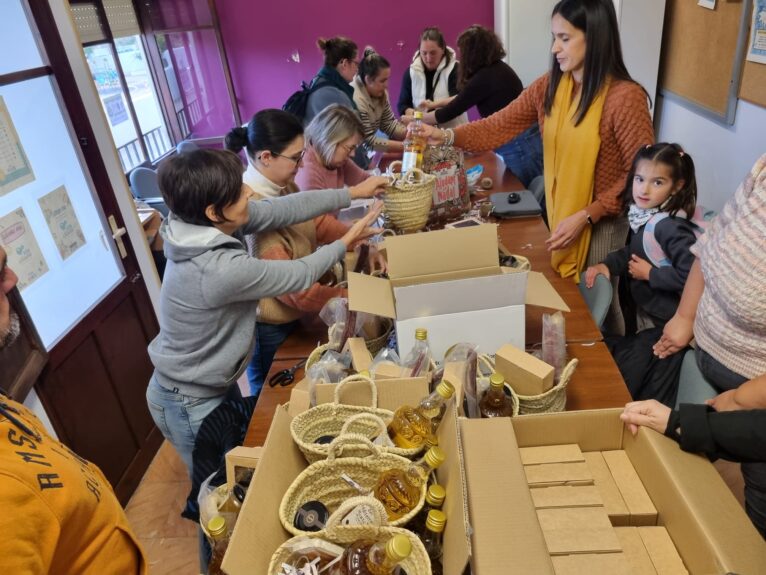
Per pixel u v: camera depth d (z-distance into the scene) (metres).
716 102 3.06
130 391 2.33
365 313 1.38
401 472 0.87
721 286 1.27
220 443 1.39
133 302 2.39
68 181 2.03
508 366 1.15
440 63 4.11
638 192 1.80
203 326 1.45
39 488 0.74
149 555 2.02
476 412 1.09
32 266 1.83
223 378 1.54
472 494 0.78
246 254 1.42
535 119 2.28
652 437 0.92
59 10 1.96
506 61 4.55
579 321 1.56
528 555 0.71
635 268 1.85
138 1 4.91
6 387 1.54
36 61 1.90
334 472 0.91
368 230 1.71
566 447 0.99
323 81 2.99
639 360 1.62
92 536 0.84
